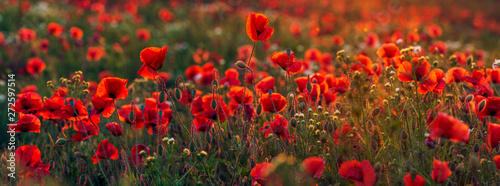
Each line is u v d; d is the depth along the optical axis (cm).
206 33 922
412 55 329
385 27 1090
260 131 314
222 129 316
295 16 1408
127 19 1031
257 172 291
